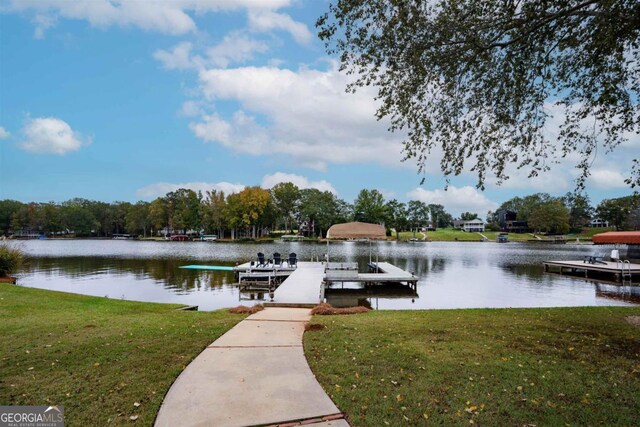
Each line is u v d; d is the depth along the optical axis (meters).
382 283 22.05
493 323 7.93
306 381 4.57
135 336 6.63
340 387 4.39
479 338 6.59
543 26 6.46
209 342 6.28
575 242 84.50
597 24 6.07
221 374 4.79
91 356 5.46
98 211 109.50
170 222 91.56
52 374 4.75
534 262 35.50
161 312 10.08
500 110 7.54
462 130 7.71
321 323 7.92
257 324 7.79
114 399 4.04
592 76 6.86
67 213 101.69
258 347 6.01
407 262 35.78
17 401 4.00
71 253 43.62
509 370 4.98
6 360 5.28
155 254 42.59
